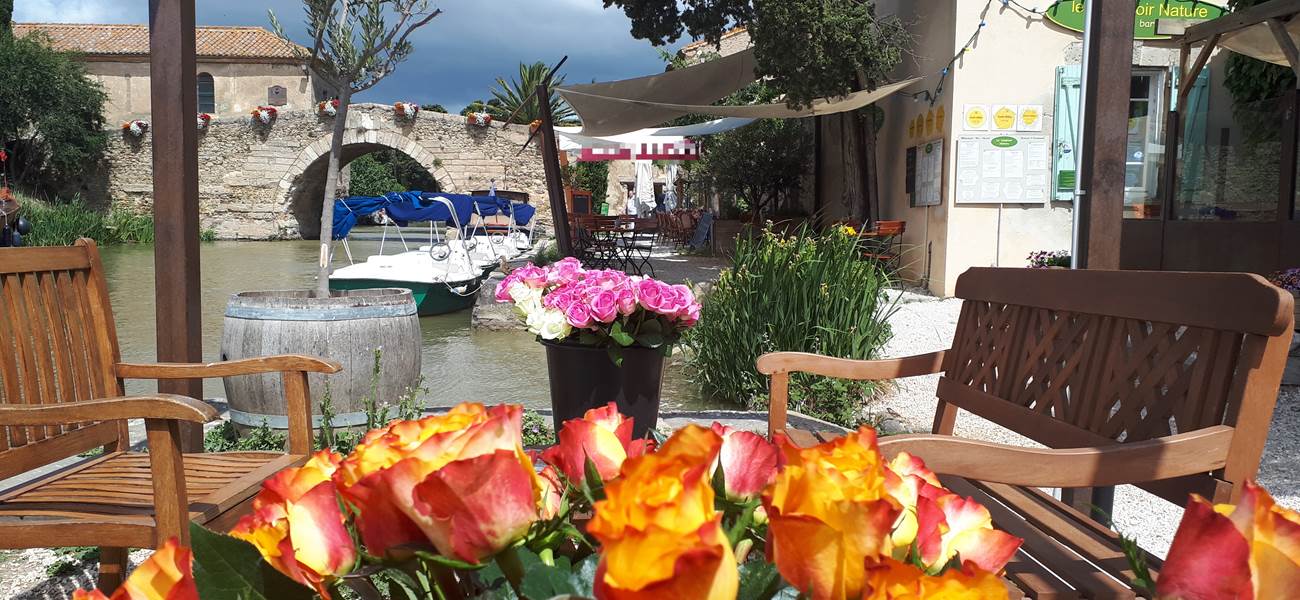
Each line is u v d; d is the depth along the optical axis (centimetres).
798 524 46
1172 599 52
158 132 313
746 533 65
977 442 150
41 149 3120
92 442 233
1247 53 774
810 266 539
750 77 1261
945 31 989
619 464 66
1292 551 49
